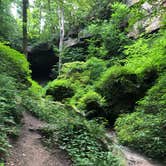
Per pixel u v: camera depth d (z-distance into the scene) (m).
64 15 33.06
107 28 21.41
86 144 7.20
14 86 10.02
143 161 8.09
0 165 4.91
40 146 6.85
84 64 20.62
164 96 11.24
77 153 6.77
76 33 28.78
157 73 14.23
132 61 15.27
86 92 16.20
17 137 6.76
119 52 20.91
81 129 7.82
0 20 21.89
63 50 27.42
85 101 14.02
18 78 12.37
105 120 12.55
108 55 21.34
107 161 6.65
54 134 7.46
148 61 14.48
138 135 9.43
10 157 5.68
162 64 14.20
